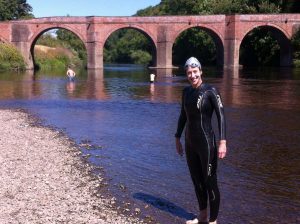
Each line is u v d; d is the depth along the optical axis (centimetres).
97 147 1645
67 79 5506
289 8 9394
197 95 884
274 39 9119
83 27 8356
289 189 1154
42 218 910
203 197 931
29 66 8131
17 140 1733
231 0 10206
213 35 8956
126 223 920
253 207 1029
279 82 4728
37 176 1213
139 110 2675
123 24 8369
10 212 937
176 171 1318
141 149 1611
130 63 14775
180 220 957
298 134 1862
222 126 862
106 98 3369
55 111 2670
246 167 1359
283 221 952
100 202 1039
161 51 8494
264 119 2258
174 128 2041
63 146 1650
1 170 1259
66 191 1098
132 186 1176
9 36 8081
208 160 880
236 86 4247
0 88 4238
